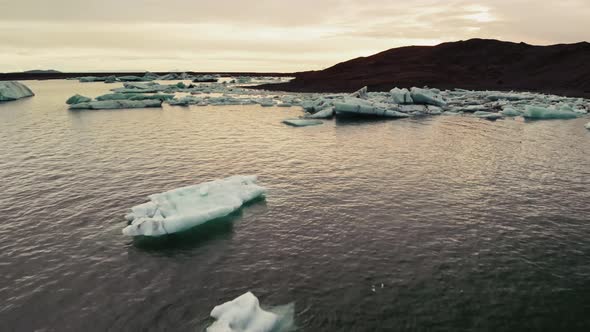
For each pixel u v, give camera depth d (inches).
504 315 424.8
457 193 796.6
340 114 2007.9
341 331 400.8
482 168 982.4
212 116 1984.5
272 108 2378.2
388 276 496.7
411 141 1332.4
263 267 519.2
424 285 477.7
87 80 6186.0
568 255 551.2
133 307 438.9
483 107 2128.4
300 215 685.9
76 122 1726.1
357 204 736.3
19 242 582.6
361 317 421.4
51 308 435.5
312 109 2186.3
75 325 410.0
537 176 914.1
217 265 525.7
